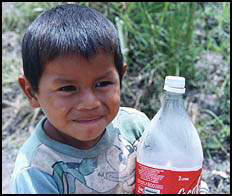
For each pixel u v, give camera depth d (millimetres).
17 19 3945
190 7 3248
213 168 2742
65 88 1224
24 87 1364
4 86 3500
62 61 1209
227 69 3291
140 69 3357
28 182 1281
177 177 1252
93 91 1234
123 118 1498
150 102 3148
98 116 1252
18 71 3543
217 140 2895
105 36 1259
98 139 1385
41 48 1238
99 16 1317
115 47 1285
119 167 1411
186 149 1299
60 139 1334
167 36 3266
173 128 1312
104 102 1250
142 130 1515
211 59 3389
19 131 3211
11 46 3799
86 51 1207
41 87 1270
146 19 3320
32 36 1277
